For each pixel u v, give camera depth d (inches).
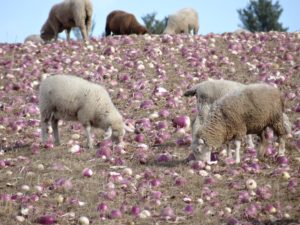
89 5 1782.7
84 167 821.9
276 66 1386.6
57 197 707.4
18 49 1518.2
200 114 914.7
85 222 646.5
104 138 936.3
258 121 816.9
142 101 1174.3
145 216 665.6
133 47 1525.6
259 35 1637.6
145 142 964.0
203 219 657.6
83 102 919.0
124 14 2059.5
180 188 746.8
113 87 1263.5
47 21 1936.5
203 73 1334.9
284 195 717.3
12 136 1008.2
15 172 807.1
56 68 1355.8
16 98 1198.9
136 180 770.8
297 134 949.8
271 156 846.5
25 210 673.6
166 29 2139.5
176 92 1208.8
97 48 1523.1
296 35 1646.2
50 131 1017.5
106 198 713.0
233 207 686.5
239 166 812.6
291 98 1172.5
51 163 837.2
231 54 1491.1
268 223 643.5
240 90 822.5
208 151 819.4
